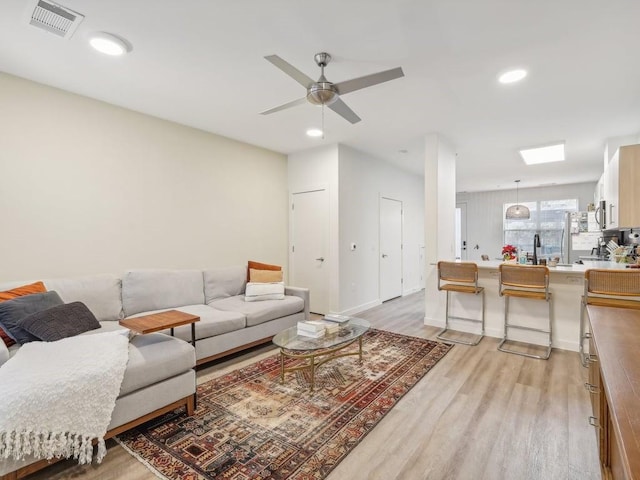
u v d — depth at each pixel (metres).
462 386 2.70
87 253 3.17
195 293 3.65
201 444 1.96
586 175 6.98
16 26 2.08
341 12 1.96
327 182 4.86
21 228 2.80
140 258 3.56
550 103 3.29
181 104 3.35
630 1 1.83
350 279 5.04
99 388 1.75
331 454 1.88
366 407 2.37
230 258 4.49
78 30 2.12
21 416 1.51
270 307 3.58
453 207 4.89
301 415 2.27
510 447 1.93
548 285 3.47
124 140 3.42
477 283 3.96
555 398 2.49
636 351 1.25
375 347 3.62
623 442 0.70
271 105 3.36
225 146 4.42
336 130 4.16
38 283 2.62
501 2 1.86
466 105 3.34
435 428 2.12
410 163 6.06
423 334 4.09
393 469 1.76
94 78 2.79
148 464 1.79
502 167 6.23
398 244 6.51
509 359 3.27
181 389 2.21
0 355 1.75
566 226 7.30
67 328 2.30
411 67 2.60
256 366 3.12
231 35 2.19
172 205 3.84
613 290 2.92
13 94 2.74
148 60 2.51
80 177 3.12
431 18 2.01
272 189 5.11
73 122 3.07
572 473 1.72
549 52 2.38
